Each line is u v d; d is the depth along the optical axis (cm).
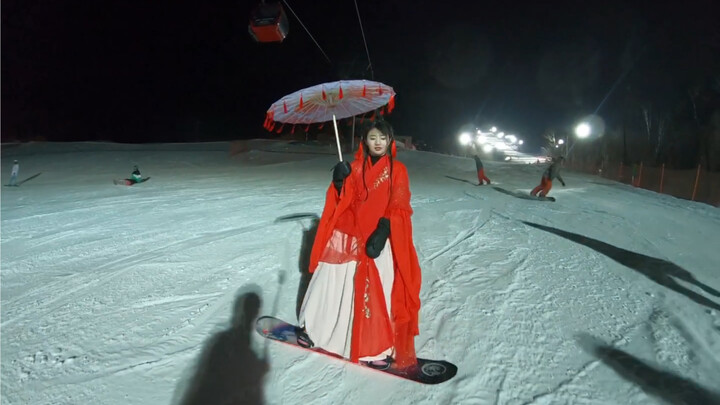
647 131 3120
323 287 335
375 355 314
